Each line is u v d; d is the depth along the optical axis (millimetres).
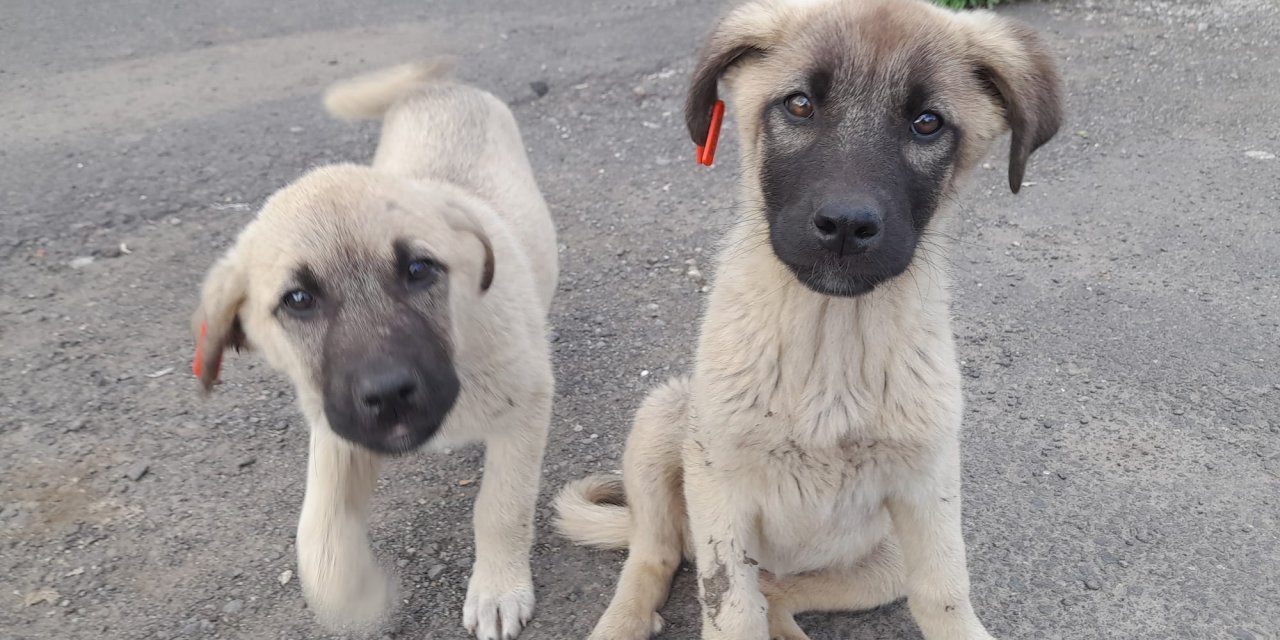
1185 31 1495
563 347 805
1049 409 720
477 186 701
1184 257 913
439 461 690
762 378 475
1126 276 885
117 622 552
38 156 1112
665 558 577
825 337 459
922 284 478
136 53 1451
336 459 525
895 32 464
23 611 557
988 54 489
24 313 833
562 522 614
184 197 1025
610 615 541
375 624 558
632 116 1221
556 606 576
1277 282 869
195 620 556
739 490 497
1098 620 549
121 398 736
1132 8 1607
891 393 465
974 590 570
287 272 474
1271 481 646
